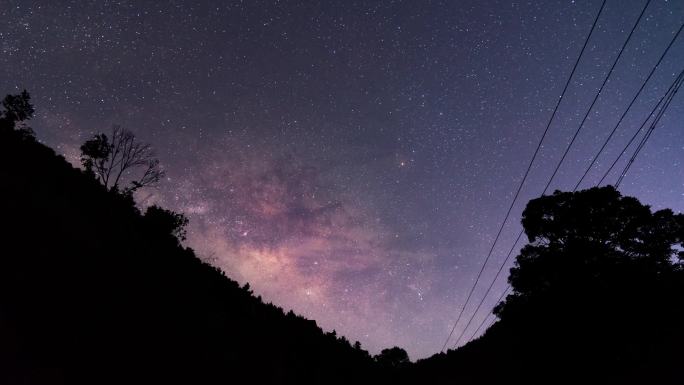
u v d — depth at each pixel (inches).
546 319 888.3
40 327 422.0
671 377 622.5
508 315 1024.2
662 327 762.8
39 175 869.8
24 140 1043.3
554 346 836.6
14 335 383.2
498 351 1117.1
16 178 744.3
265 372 765.9
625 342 770.2
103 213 941.2
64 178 979.3
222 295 1060.5
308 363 1018.1
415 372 1489.9
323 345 1328.7
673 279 866.1
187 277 971.9
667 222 901.8
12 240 536.7
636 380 662.5
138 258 826.2
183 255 1175.6
